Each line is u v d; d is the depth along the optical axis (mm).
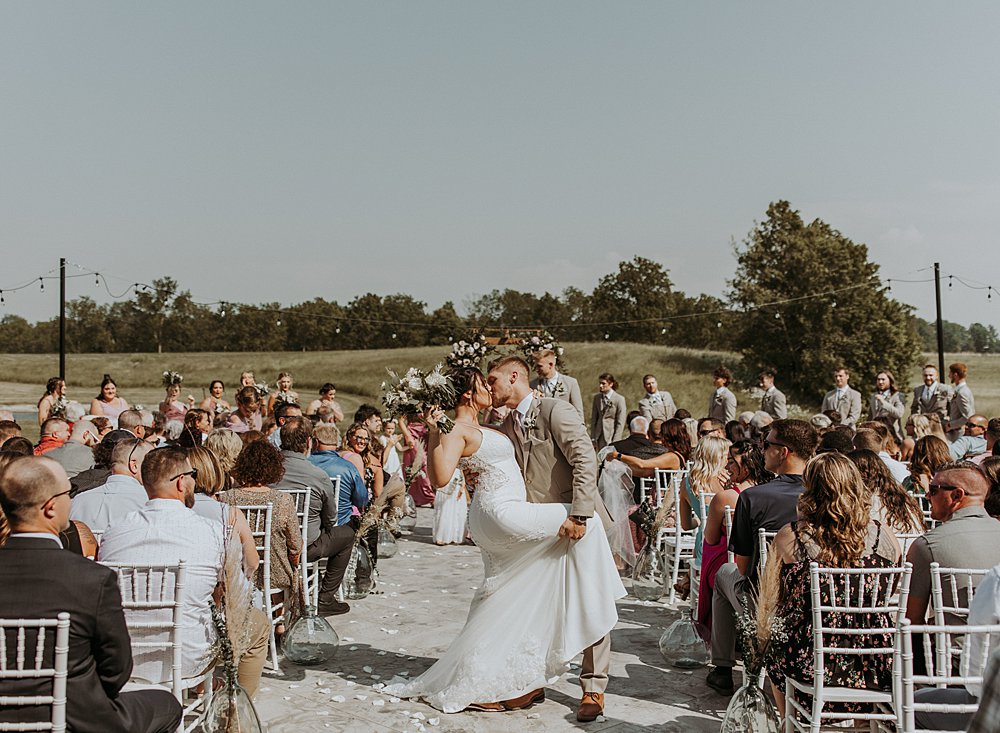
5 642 2898
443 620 7234
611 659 6184
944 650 3455
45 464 3111
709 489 6789
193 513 4277
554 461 5211
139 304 74000
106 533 4180
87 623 3008
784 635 3869
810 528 4008
